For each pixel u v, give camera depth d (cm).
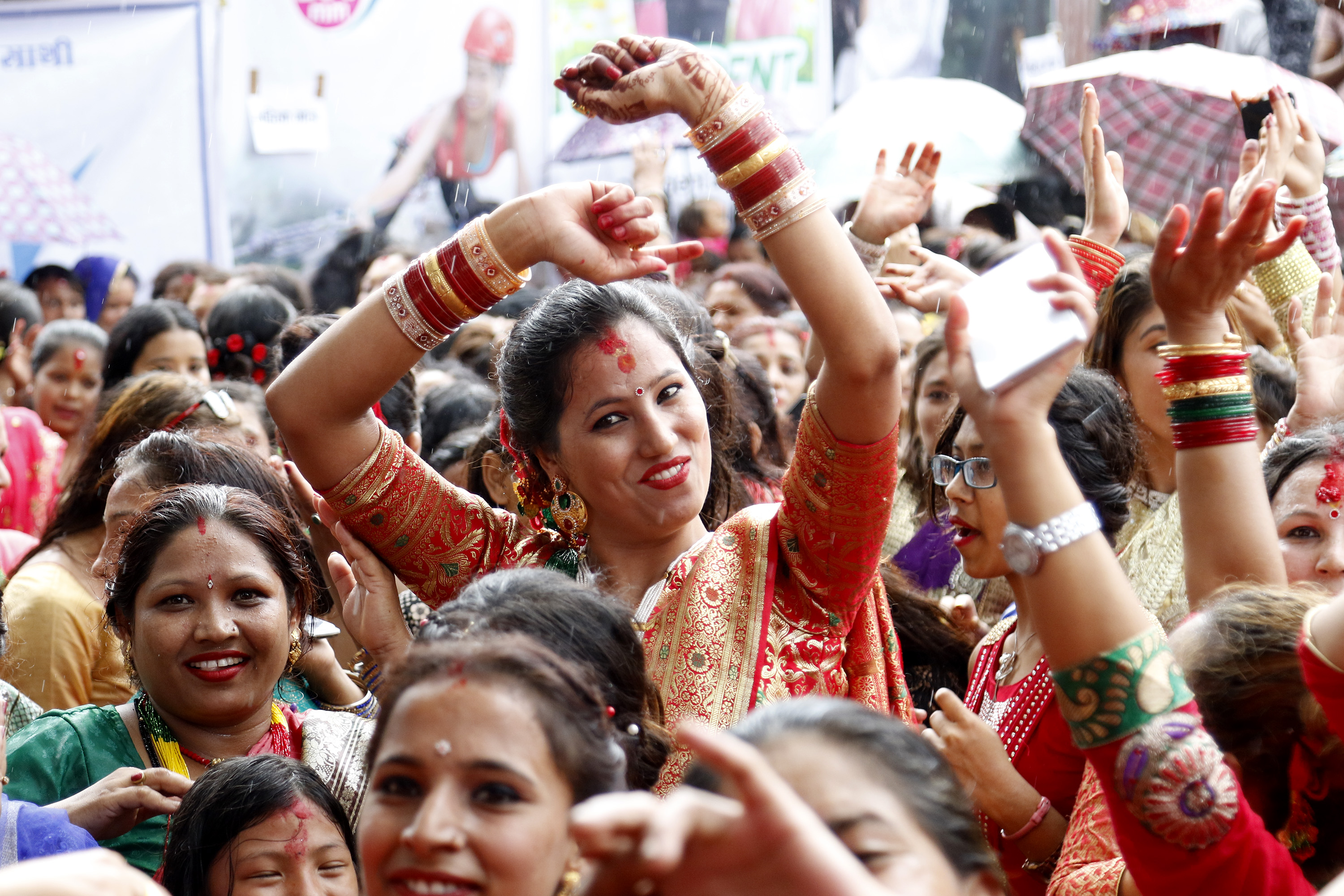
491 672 138
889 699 218
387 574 229
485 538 230
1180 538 274
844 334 188
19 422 453
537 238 201
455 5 704
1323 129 480
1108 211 246
